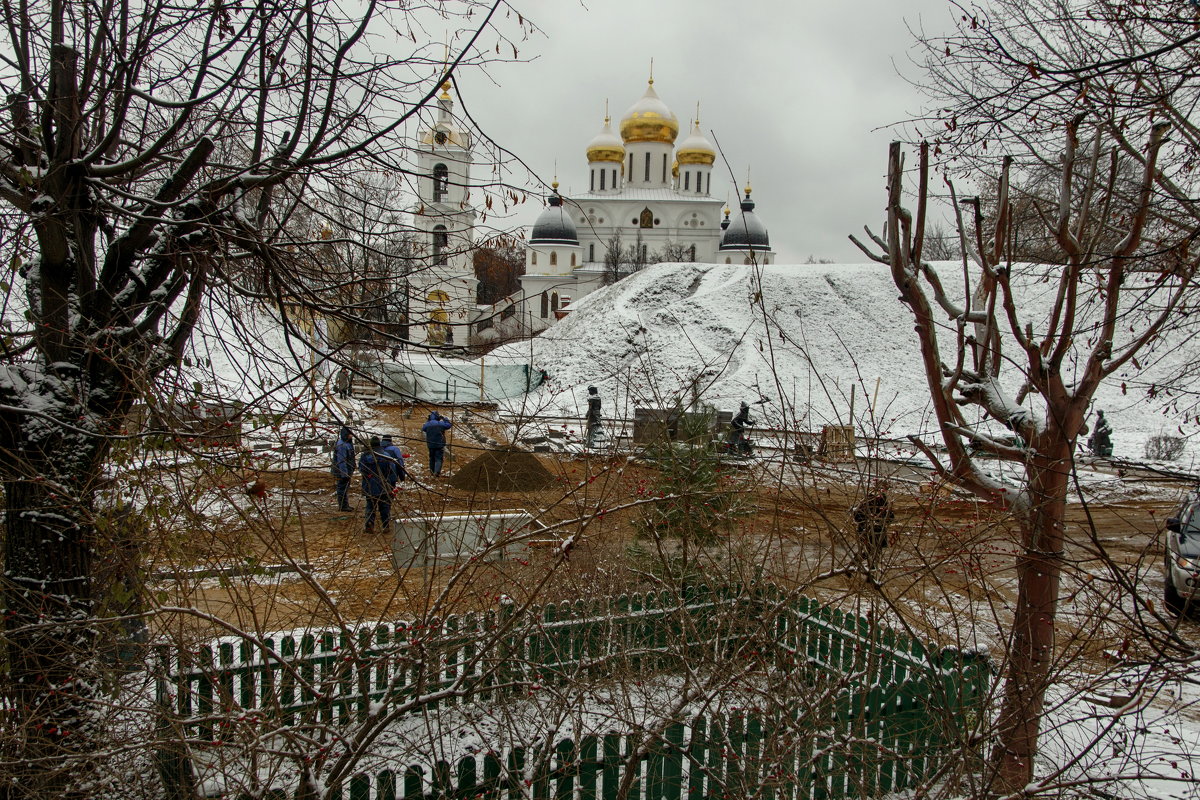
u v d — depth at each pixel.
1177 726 6.07
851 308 37.56
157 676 4.15
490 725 5.37
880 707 5.18
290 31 4.54
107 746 3.86
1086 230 6.27
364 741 3.76
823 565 6.48
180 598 4.69
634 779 4.80
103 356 4.39
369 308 6.00
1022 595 4.81
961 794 4.37
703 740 4.82
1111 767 5.16
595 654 5.62
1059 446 4.88
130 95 4.59
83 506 4.18
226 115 5.23
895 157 5.30
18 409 4.32
